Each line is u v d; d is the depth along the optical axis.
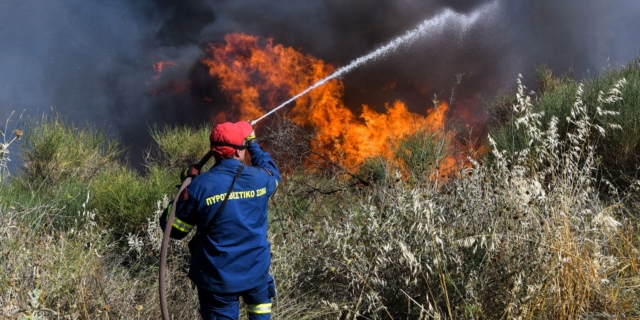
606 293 3.88
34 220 4.94
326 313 4.14
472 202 4.25
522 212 4.00
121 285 4.23
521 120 4.89
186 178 3.41
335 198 6.40
